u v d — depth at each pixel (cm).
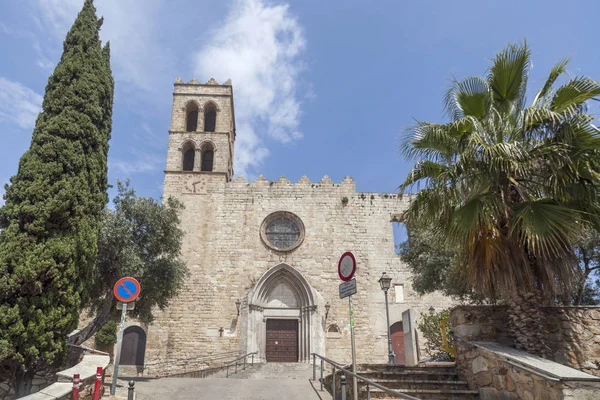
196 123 3769
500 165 1002
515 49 1126
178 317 2981
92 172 1552
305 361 2825
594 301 2186
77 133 1527
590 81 1011
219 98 3650
